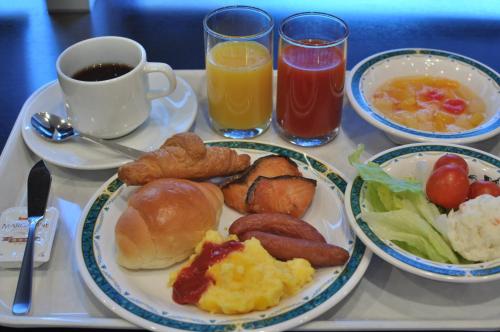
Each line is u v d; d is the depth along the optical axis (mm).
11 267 456
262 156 532
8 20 873
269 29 542
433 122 566
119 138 560
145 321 389
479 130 530
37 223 475
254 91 552
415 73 630
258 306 399
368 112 548
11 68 765
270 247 432
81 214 473
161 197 444
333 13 884
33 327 414
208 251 429
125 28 849
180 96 609
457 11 887
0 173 527
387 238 429
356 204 447
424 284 450
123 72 562
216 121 582
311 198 481
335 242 461
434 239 430
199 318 395
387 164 488
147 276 440
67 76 524
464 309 433
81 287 445
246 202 476
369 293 444
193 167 487
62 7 894
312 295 408
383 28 840
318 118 551
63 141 548
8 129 658
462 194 449
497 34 827
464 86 616
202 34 831
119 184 500
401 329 407
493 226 412
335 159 563
